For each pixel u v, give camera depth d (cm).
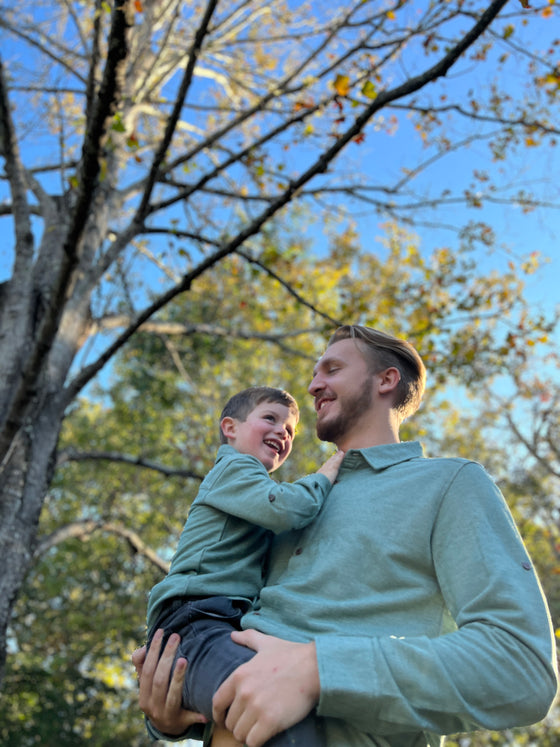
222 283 1202
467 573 160
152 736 192
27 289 718
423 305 1025
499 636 148
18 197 751
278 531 194
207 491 222
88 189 504
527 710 144
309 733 148
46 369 679
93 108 545
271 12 1076
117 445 1658
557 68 596
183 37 995
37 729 1706
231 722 146
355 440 213
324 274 1244
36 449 645
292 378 1534
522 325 940
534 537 1759
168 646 181
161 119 976
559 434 1641
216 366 1481
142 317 623
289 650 152
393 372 216
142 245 916
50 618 1786
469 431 1745
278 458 261
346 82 470
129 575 1783
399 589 167
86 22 969
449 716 148
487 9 390
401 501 178
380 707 143
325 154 505
